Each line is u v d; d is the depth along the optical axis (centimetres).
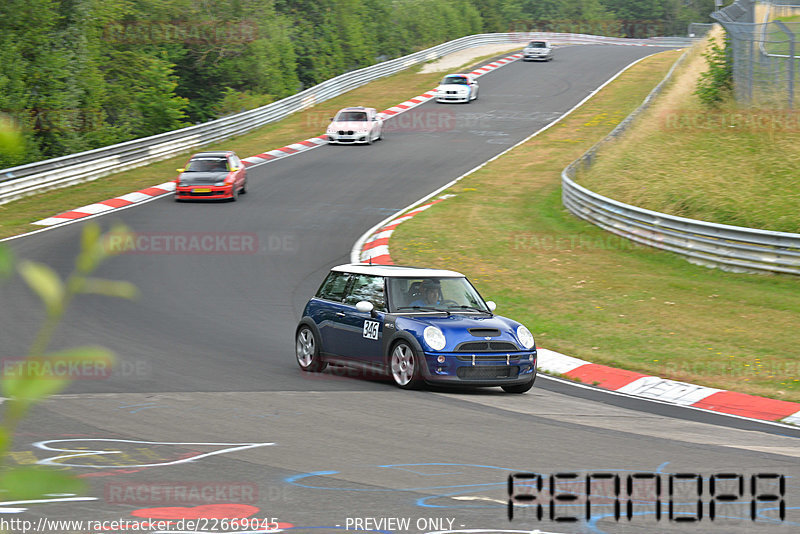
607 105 11706
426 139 9838
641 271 4884
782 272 4600
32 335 3328
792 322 3800
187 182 6731
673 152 6656
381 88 13325
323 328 2975
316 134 10200
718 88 7744
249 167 8400
